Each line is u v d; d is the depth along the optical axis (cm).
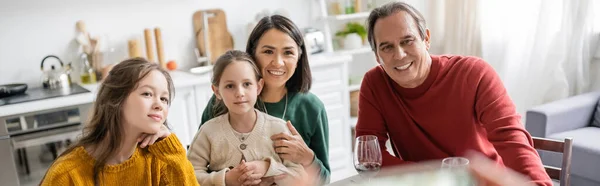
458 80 174
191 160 160
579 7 340
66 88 336
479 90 172
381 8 172
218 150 159
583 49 350
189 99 338
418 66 170
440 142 183
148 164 131
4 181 292
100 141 127
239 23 406
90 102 310
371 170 144
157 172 132
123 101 123
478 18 391
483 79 172
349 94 420
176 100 333
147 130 126
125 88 123
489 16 384
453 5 406
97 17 363
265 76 166
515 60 372
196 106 341
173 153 135
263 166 152
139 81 123
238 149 158
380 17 169
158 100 127
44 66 354
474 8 391
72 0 354
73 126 307
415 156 190
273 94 174
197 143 161
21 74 349
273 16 168
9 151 289
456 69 175
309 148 176
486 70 175
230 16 402
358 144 149
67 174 121
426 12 429
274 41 161
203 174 153
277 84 166
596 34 358
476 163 157
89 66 355
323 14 414
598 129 314
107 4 364
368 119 191
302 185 157
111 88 124
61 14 353
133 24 374
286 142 158
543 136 304
